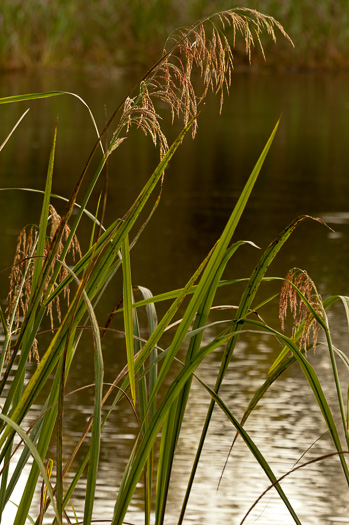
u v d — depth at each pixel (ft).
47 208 9.71
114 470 17.29
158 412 9.27
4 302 28.68
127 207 43.86
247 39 9.37
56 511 7.97
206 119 76.23
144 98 9.13
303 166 55.77
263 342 25.29
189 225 40.50
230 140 65.77
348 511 15.93
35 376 9.09
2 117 76.33
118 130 9.21
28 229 38.81
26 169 53.62
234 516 15.72
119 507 9.28
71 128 70.54
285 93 92.73
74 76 104.63
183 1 116.88
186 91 9.13
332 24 116.98
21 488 16.42
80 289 8.97
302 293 9.58
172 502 16.21
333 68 117.91
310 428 19.60
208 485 16.89
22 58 110.11
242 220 41.55
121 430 19.21
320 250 36.22
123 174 52.95
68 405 20.58
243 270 33.27
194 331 9.52
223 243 9.52
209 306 9.82
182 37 9.23
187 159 58.44
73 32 112.78
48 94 9.56
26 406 9.09
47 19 111.04
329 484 17.02
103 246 9.42
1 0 108.78
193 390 21.61
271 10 116.57
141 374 10.20
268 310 28.40
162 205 44.70
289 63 116.98
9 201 44.88
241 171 54.34
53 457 17.79
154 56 116.88
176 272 32.83
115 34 116.26
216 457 18.08
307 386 22.07
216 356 24.03
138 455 9.27
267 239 38.01
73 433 19.01
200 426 19.57
